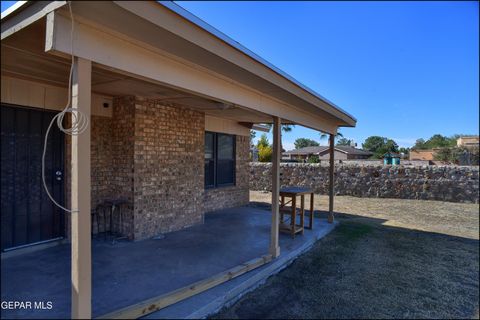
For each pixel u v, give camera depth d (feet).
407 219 27.37
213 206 26.37
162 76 9.06
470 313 10.98
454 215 29.25
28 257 13.04
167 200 18.33
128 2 6.51
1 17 7.63
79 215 7.09
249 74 11.14
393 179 39.34
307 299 11.47
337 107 19.62
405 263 15.89
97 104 16.47
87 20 7.02
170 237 17.31
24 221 13.73
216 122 26.27
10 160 13.26
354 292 12.25
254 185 47.01
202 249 15.12
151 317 8.79
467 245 19.51
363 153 124.16
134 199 16.29
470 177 35.99
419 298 12.00
